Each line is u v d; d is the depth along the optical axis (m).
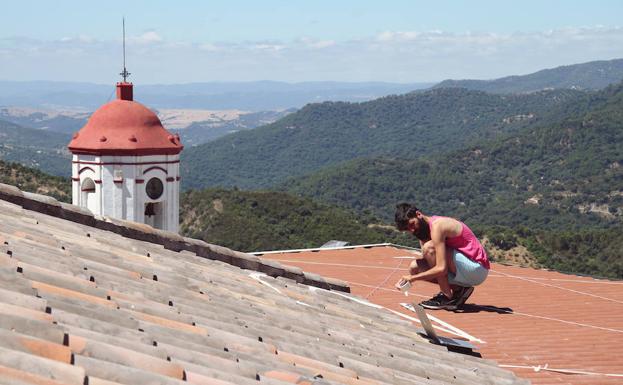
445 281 9.24
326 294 9.64
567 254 67.25
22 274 4.97
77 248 6.73
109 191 19.58
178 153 20.48
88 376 3.41
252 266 9.89
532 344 9.49
